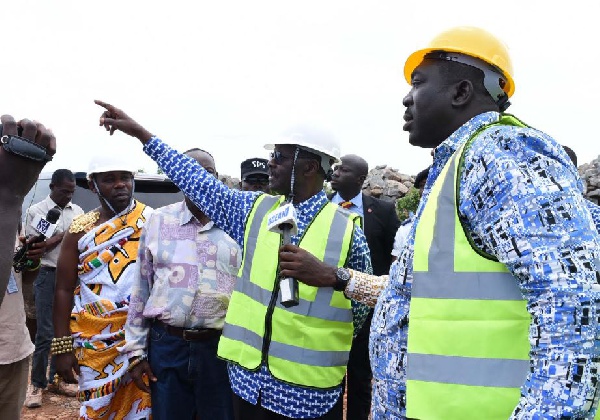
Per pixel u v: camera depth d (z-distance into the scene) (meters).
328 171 2.94
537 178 1.34
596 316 1.23
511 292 1.45
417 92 1.78
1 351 3.06
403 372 1.71
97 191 3.62
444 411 1.48
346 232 2.83
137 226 3.60
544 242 1.28
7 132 1.42
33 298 5.96
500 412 1.43
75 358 3.51
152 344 3.29
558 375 1.23
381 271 4.96
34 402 5.50
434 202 1.60
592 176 12.13
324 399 2.70
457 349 1.49
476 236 1.50
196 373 3.19
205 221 3.38
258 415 2.72
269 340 2.68
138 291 3.33
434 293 1.54
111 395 3.38
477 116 1.68
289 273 2.53
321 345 2.69
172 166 3.02
